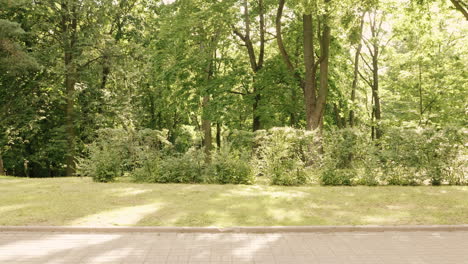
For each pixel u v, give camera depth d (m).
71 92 24.36
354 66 29.03
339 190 10.98
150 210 8.02
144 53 26.23
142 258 5.23
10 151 26.38
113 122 26.84
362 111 28.06
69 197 9.60
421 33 18.44
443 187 11.64
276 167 12.46
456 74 24.50
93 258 5.22
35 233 6.39
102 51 25.19
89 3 23.75
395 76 26.81
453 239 6.16
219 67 22.95
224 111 21.62
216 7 19.64
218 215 7.58
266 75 21.52
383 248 5.70
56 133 24.89
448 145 12.29
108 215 7.54
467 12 14.25
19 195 9.91
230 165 12.69
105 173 13.10
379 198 9.60
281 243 5.92
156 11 27.97
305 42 17.95
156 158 13.23
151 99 33.09
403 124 25.31
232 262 5.09
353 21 15.45
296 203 8.87
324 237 6.26
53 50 23.72
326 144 12.75
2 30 19.11
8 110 23.53
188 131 34.62
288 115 24.47
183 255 5.36
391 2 17.70
